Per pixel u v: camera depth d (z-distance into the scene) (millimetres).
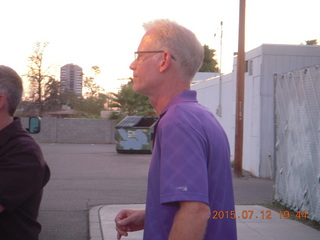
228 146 2186
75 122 32719
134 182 12312
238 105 13422
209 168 1992
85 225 7551
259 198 9906
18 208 2494
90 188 11211
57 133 32656
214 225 2041
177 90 2191
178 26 2211
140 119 22719
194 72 2234
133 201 9531
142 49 2230
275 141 9078
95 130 32812
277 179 9055
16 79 2611
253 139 14070
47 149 25156
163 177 1889
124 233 2672
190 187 1828
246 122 14820
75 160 18594
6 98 2553
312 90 7586
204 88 20875
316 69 7465
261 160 13492
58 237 6832
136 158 19781
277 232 7082
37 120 3506
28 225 2549
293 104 8320
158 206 1992
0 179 2428
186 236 1803
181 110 2006
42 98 38875
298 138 8109
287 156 8602
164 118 2010
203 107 2150
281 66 13602
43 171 2602
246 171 14516
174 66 2180
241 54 13398
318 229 7293
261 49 13562
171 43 2172
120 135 22203
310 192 7656
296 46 13570
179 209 1874
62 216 8164
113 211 8445
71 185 11680
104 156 20750
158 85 2199
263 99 13586
